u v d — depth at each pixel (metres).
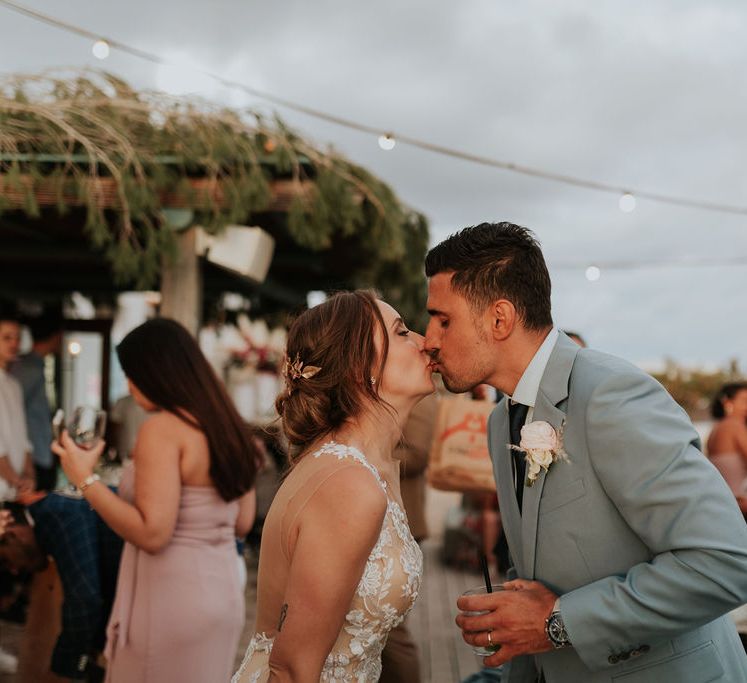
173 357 2.70
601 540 1.67
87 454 2.61
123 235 5.21
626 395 1.66
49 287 10.30
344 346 1.88
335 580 1.60
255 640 1.81
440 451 4.79
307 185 5.46
